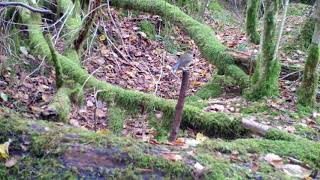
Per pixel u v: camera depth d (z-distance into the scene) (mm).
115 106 4789
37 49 6105
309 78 5062
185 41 9156
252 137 4160
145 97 4719
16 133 2893
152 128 4566
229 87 6297
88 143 2857
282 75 6273
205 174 2773
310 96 5105
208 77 7418
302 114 4871
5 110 3344
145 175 2732
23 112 4387
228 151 3215
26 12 6656
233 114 4656
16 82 5316
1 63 5512
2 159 2744
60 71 4957
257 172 2939
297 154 3357
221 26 11664
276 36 5383
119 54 7734
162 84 6945
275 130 4023
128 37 8422
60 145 2830
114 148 2844
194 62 8141
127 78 6914
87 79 4945
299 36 8039
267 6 5105
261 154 3279
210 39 6723
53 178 2678
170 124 4543
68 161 2766
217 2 14461
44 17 7484
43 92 5191
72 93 4836
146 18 9289
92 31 7707
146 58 8023
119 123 4605
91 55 7223
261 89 5336
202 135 4219
